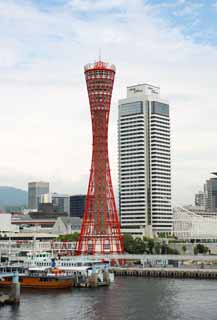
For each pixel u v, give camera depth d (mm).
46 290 175875
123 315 131375
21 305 146375
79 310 138375
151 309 138875
